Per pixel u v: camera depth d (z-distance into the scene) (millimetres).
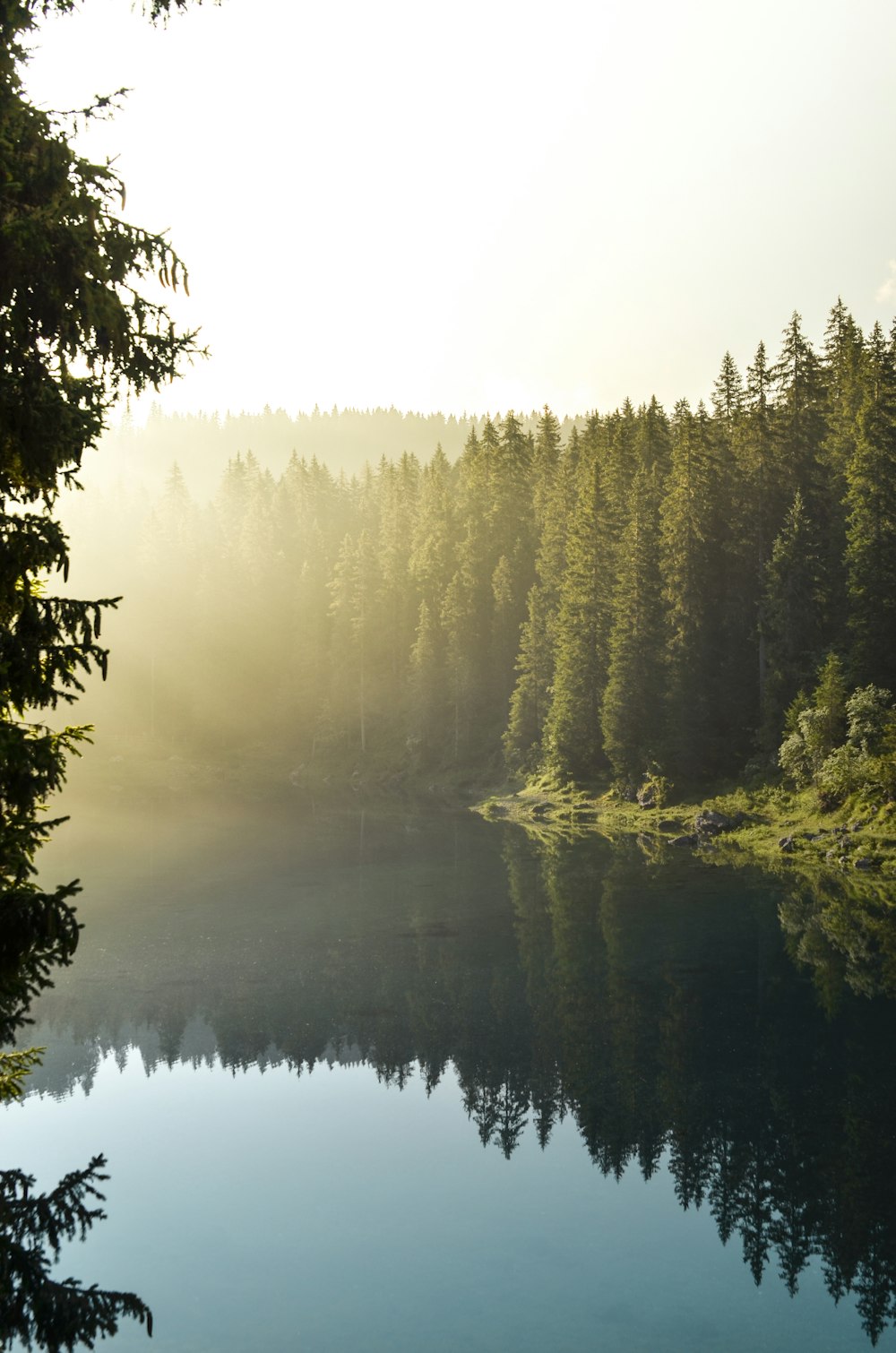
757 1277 14305
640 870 44562
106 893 40938
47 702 10117
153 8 10281
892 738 46781
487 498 94062
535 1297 13820
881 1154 17891
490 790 76062
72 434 9766
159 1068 22656
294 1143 18953
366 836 56781
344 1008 26562
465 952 31703
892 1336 12875
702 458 65750
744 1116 19578
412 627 98750
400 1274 14383
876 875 41000
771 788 55156
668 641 62250
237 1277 14242
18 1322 12852
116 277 10203
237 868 46594
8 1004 9984
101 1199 16734
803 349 64562
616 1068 22156
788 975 28484
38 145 9633
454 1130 19453
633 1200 16672
